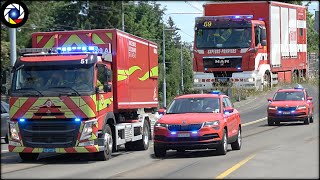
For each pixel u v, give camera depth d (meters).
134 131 19.05
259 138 20.39
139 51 19.77
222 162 14.59
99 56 16.14
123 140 17.75
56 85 15.64
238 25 31.09
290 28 35.00
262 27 31.45
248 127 25.89
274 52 33.09
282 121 26.25
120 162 15.70
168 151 18.28
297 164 12.87
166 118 16.38
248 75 30.83
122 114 18.59
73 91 15.52
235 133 17.44
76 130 15.41
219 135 15.92
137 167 14.38
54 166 14.95
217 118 16.12
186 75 60.06
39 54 16.11
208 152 17.48
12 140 15.80
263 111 34.28
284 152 15.25
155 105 21.61
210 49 31.44
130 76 18.62
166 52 59.91
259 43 31.34
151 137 21.03
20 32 31.52
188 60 61.84
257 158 14.60
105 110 16.30
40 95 15.60
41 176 12.81
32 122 15.64
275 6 33.22
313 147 15.87
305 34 36.91
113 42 17.34
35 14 31.84
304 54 36.72
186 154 17.17
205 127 15.81
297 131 21.44
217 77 31.38
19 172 13.65
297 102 26.14
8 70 16.06
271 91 32.97
